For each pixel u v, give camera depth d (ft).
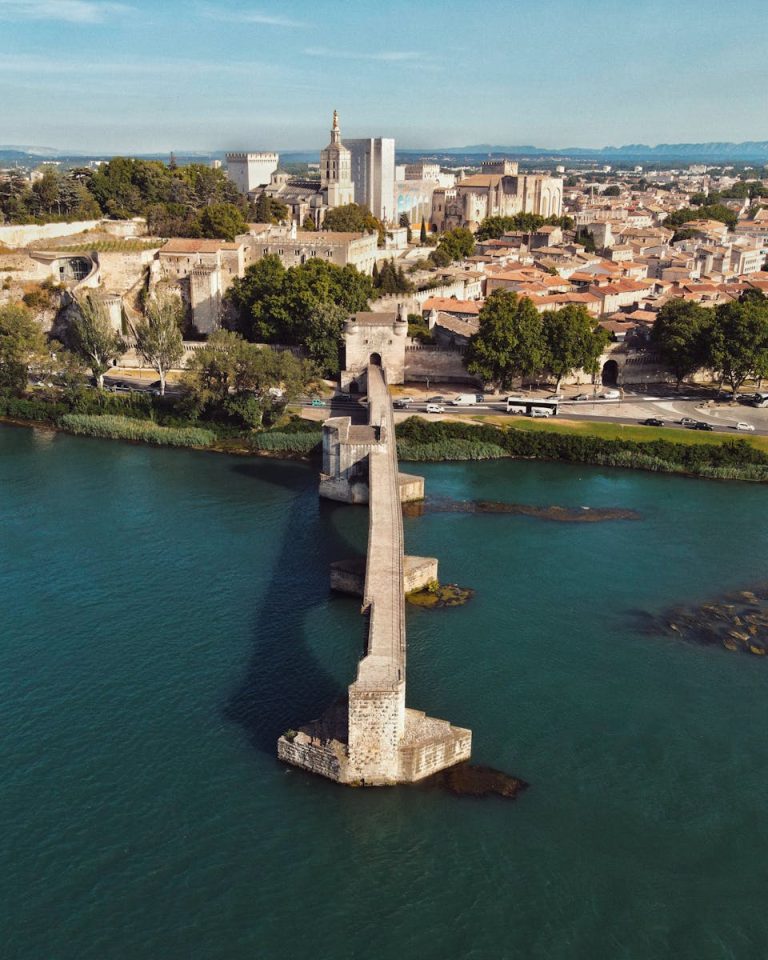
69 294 648.79
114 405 538.06
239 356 506.07
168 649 286.46
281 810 217.36
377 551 298.56
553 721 253.03
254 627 300.40
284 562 350.02
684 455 467.11
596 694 266.57
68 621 303.07
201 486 437.58
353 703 214.90
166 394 554.05
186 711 254.88
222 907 192.03
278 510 406.00
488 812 217.97
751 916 192.03
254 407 504.43
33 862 202.49
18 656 281.54
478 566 348.79
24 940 183.52
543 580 338.13
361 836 210.38
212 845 207.51
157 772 229.86
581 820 216.54
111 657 281.54
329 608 314.35
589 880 200.23
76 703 258.37
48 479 445.37
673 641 297.12
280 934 186.19
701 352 570.87
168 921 188.65
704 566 352.08
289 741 230.27
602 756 238.89
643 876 201.57
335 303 629.92
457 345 595.06
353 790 223.51
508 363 553.23
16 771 230.27
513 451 489.67
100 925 187.52
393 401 542.98
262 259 650.43
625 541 375.04
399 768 223.30
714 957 182.60
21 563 345.92
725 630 304.09
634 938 186.39
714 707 262.06
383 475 374.63
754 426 515.09
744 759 239.30
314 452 488.85
